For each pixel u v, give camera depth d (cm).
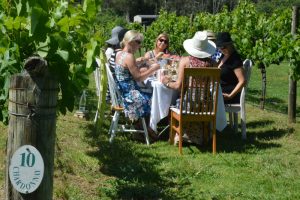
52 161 286
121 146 668
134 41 711
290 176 559
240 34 1121
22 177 273
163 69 727
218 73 638
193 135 693
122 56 707
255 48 1016
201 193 498
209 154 654
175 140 701
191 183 530
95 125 761
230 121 807
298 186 529
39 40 302
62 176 518
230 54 757
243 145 707
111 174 544
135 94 702
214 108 649
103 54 689
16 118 277
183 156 640
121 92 705
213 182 536
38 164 275
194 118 651
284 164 606
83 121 809
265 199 488
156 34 1836
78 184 502
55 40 329
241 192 505
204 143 698
